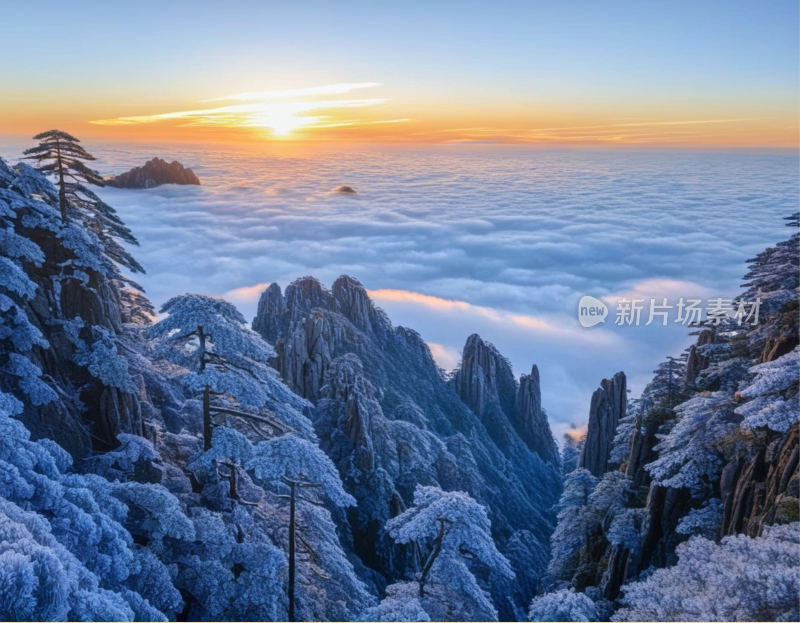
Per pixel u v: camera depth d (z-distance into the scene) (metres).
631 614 23.95
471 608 27.80
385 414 83.81
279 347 72.81
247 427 33.78
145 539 25.33
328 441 63.78
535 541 70.50
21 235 34.81
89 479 24.81
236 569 27.47
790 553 21.91
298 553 31.61
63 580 14.68
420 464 68.75
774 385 30.34
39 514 19.12
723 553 23.86
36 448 22.77
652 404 56.78
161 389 40.44
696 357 55.69
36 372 28.56
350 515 57.56
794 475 28.00
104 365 31.67
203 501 31.23
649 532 37.12
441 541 27.53
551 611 28.81
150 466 30.02
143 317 52.94
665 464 37.06
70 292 35.25
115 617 15.91
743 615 20.19
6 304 28.31
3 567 13.69
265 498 35.28
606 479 48.12
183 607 23.75
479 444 95.88
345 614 29.95
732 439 34.62
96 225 43.41
